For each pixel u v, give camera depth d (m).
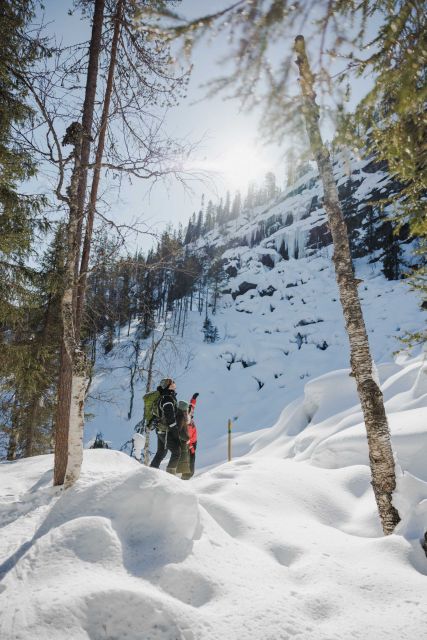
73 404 4.97
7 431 13.57
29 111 7.01
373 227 51.56
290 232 72.38
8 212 6.95
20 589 2.55
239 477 5.37
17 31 6.52
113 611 2.29
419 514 3.81
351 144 1.68
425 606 2.58
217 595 2.57
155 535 3.11
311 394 13.83
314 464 7.55
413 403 8.89
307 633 2.29
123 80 7.06
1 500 4.83
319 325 49.16
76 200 5.39
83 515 3.35
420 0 1.24
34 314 12.23
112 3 7.12
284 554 3.37
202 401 41.50
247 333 53.09
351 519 4.83
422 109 1.77
